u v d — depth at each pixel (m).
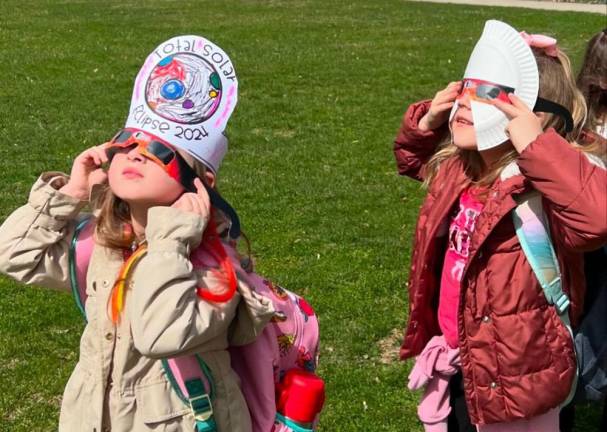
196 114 2.32
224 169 7.97
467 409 2.96
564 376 2.77
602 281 3.01
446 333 2.98
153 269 2.16
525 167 2.57
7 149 8.37
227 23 17.00
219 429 2.36
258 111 10.21
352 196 7.28
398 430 4.02
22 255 2.47
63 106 10.20
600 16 18.80
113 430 2.35
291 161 8.28
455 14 19.00
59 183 2.52
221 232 2.40
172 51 2.36
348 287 5.49
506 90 2.73
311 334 2.60
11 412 4.15
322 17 18.22
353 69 12.73
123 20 17.08
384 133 9.39
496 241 2.74
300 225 6.57
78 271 2.52
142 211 2.38
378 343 4.84
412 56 13.81
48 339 4.81
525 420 2.81
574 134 2.88
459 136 2.79
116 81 11.61
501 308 2.72
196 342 2.18
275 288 2.56
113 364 2.35
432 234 2.93
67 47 13.95
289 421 2.47
